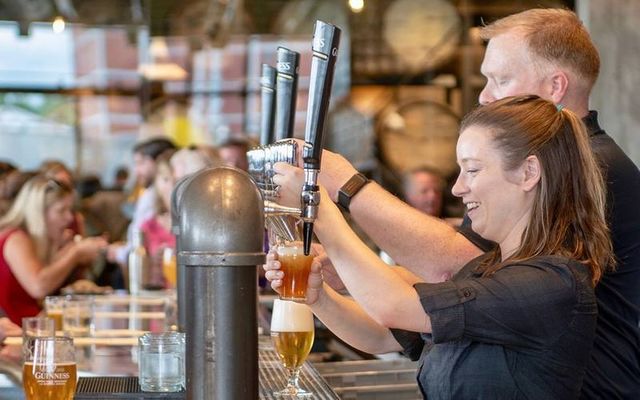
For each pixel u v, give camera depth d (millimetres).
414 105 10102
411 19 10102
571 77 2631
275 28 10383
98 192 10461
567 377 2041
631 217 2482
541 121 2123
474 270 2230
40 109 10703
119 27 10664
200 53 10602
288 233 2221
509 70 2660
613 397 2355
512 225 2156
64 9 10586
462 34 10070
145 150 8297
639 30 5887
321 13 10234
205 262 1526
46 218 5711
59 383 2059
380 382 2988
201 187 1545
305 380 2482
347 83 10125
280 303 2365
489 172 2125
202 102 10672
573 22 2664
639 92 5895
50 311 3994
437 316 1987
